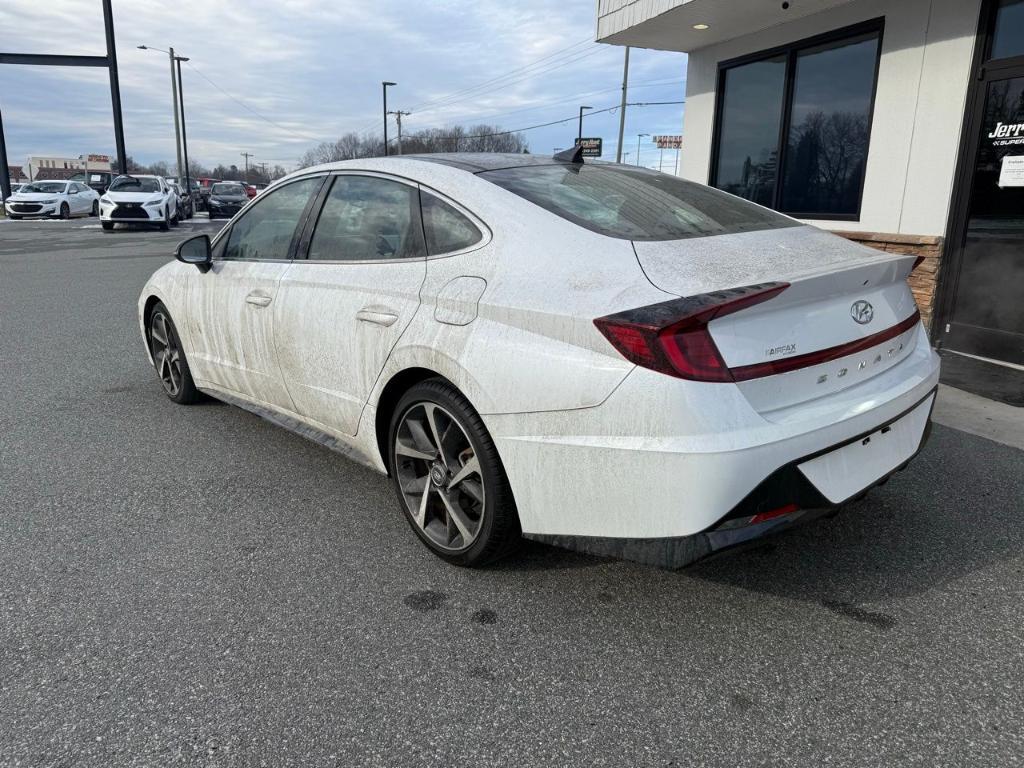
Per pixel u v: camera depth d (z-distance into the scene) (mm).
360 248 3246
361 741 2002
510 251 2615
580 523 2355
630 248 2436
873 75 6918
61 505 3465
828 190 7590
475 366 2533
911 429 2668
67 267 13398
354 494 3602
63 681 2236
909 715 2084
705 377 2111
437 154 3365
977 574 2812
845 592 2705
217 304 4062
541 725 2061
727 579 2801
